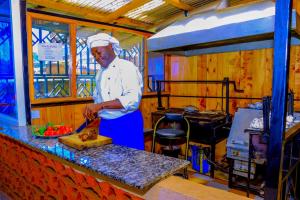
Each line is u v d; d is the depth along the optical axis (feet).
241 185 9.16
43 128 5.76
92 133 4.74
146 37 12.39
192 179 10.34
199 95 12.60
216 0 8.93
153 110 13.16
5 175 6.78
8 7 6.81
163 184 3.20
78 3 8.89
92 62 10.76
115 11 9.74
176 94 13.46
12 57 6.94
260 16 5.27
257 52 10.59
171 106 13.69
